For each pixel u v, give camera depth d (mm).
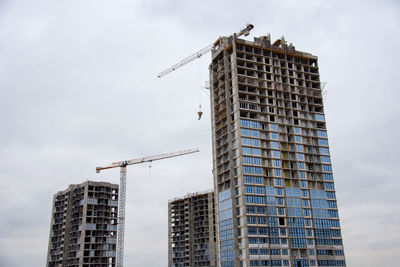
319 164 149125
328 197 145500
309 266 131625
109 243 197750
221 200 141375
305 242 134250
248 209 130375
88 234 193500
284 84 154625
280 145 143875
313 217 139250
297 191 140125
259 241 127500
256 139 141250
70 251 195875
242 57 153875
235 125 142500
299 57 164250
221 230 138500
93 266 189125
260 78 151875
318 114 157375
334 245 139000
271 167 138375
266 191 135125
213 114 156375
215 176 147750
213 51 166125
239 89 147250
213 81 160250
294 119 151750
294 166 144625
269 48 157625
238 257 128250
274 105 148375
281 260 128000
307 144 148875
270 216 132125
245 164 135750
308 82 162000
